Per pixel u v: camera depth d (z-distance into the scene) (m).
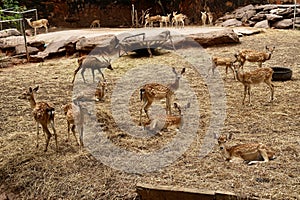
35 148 4.74
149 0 17.67
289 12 13.77
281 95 6.52
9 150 4.73
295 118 5.51
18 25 14.23
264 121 5.40
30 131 5.32
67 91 7.16
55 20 17.11
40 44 11.38
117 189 3.82
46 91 7.20
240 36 12.16
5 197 4.04
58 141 4.88
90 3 17.09
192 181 3.80
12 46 11.20
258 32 12.68
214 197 3.46
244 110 5.84
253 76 5.96
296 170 3.94
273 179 3.76
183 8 17.05
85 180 4.01
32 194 4.00
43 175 4.18
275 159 4.18
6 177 4.29
